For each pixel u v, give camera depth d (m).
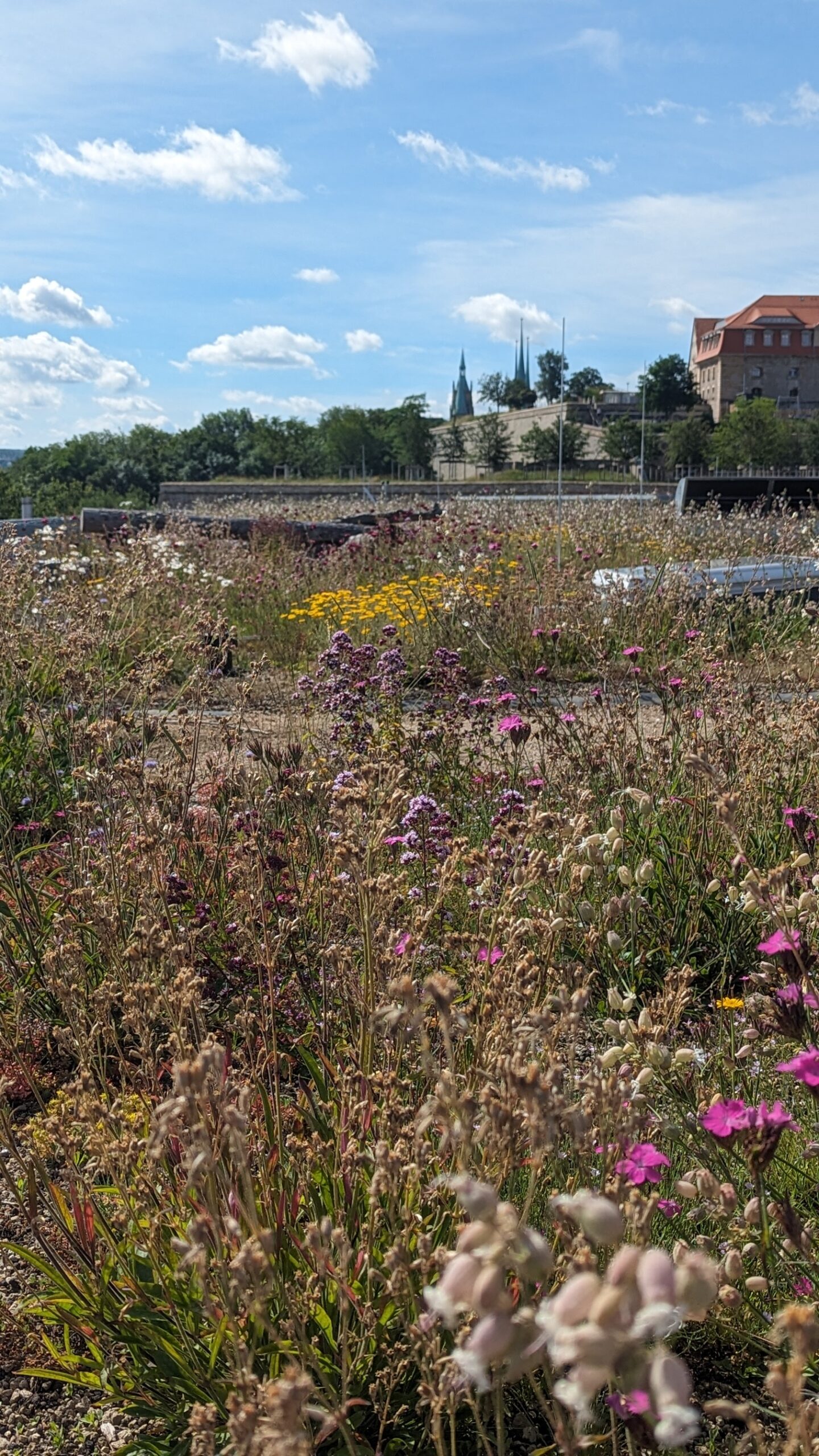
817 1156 2.27
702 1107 2.36
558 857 3.25
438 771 5.23
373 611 11.34
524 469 117.00
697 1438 2.25
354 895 2.98
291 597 13.63
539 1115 1.66
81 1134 2.69
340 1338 2.04
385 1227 2.26
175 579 12.04
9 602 7.13
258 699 7.50
